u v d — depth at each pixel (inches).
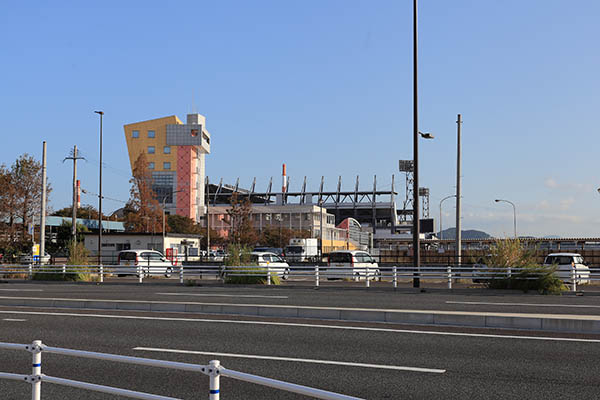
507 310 579.2
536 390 268.1
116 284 1121.4
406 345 392.2
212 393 168.1
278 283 1046.4
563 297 762.8
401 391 267.7
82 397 263.7
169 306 614.9
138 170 2977.4
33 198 1764.3
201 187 6112.2
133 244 2023.9
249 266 1065.5
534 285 847.7
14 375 200.1
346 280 1219.9
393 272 940.0
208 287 1007.0
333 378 294.8
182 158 5846.5
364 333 446.9
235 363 333.7
